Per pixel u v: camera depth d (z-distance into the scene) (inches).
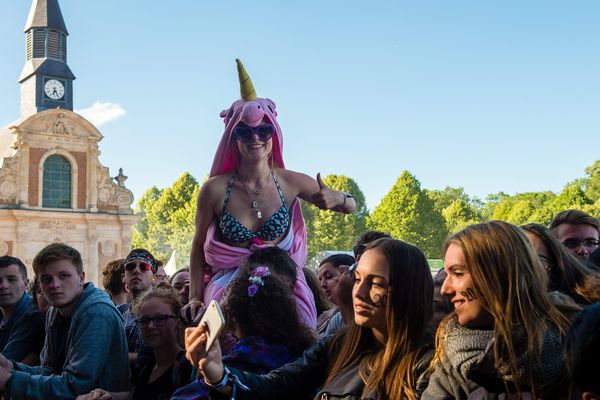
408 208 2400.3
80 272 185.5
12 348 217.3
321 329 206.1
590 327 53.9
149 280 260.1
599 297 119.9
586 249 168.4
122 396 171.8
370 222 2618.1
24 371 180.9
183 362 166.6
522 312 90.2
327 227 2442.2
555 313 92.1
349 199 191.3
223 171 182.9
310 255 2415.1
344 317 151.4
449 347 96.1
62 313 184.5
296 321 137.7
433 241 2410.2
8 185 1716.3
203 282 180.7
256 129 175.0
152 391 170.7
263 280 137.4
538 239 127.3
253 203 177.6
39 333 222.8
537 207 2753.4
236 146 180.5
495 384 92.2
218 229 178.9
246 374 119.9
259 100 181.8
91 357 170.2
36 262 181.9
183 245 2947.8
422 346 111.1
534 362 87.5
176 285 256.2
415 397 106.3
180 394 121.3
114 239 1822.1
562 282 124.9
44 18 2063.2
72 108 2094.0
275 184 182.2
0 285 221.1
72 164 1790.1
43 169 1756.9
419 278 113.5
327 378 122.8
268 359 130.6
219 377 111.7
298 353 135.2
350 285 149.5
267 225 176.4
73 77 2091.5
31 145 1743.4
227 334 138.9
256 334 133.9
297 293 174.9
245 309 134.7
